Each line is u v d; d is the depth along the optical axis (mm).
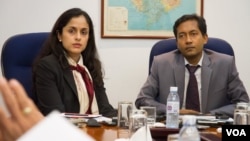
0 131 654
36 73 2512
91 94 2566
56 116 582
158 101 2883
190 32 2805
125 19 3619
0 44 3598
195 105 2773
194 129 969
